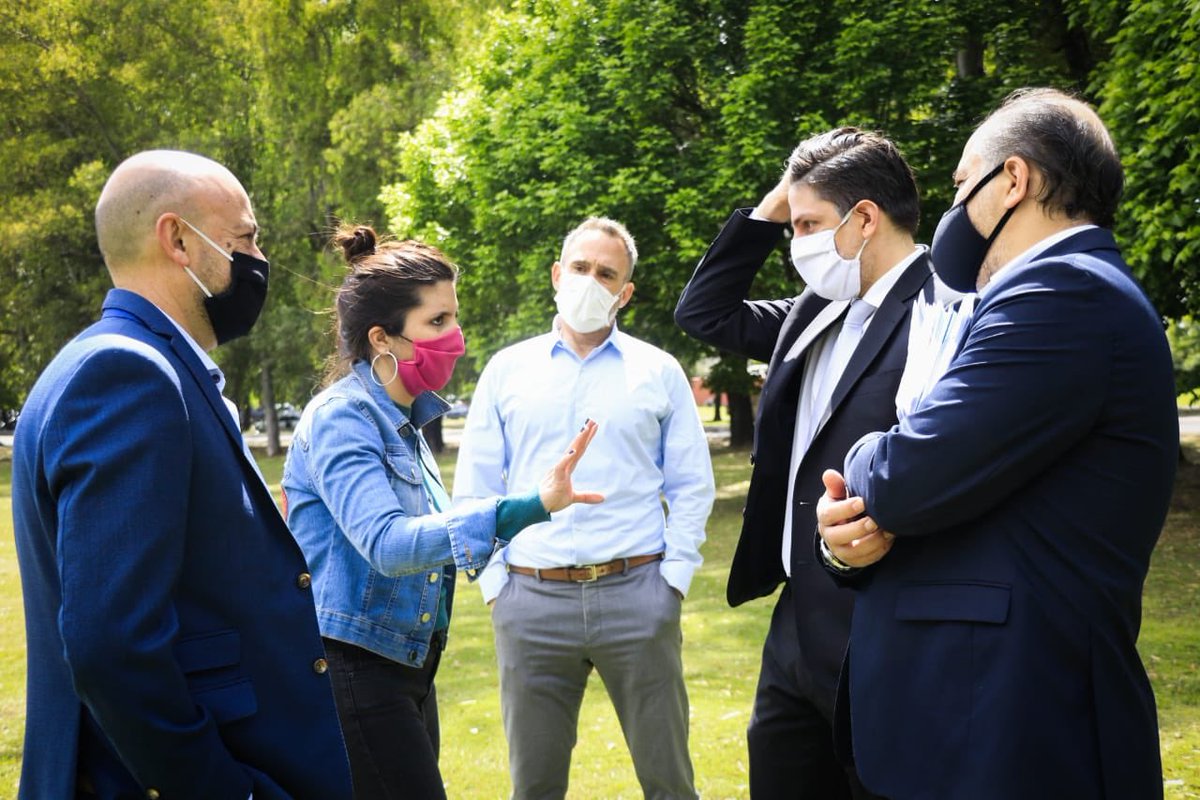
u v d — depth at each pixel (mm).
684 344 12383
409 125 20875
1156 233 7914
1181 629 6137
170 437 1580
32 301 25469
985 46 11688
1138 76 8219
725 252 2916
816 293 2604
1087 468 1640
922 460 1668
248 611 1718
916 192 2424
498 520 2117
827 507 1836
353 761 2254
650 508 3289
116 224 1768
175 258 1777
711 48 11508
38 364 27406
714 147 10875
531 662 3199
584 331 3293
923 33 10492
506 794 4035
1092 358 1603
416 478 2391
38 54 24125
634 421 3268
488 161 12625
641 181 11117
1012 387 1618
